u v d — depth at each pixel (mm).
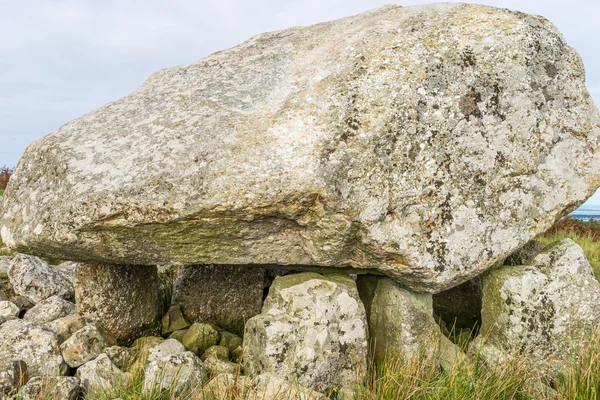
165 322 4621
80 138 3703
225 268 4797
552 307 3680
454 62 3568
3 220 3660
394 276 3609
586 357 3244
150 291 4484
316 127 3303
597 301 3721
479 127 3521
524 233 3648
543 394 3102
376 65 3555
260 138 3314
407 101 3385
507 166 3588
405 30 3791
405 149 3320
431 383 3201
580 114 3857
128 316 4281
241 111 3639
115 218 3146
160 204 3084
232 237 3395
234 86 4020
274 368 3344
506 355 3689
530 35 3709
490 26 3727
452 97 3486
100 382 3338
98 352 3746
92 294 4188
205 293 4746
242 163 3168
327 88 3514
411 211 3322
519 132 3633
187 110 3812
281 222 3332
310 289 3666
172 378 3289
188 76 4469
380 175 3230
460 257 3434
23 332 3676
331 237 3295
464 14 3904
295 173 3100
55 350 3619
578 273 3775
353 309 3670
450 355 3793
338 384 3473
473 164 3496
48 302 4516
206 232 3312
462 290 4824
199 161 3223
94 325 3910
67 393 3230
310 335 3447
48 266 5578
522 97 3643
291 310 3559
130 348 3920
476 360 3521
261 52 4512
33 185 3570
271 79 3961
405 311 3805
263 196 3068
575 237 11227
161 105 4004
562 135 3789
